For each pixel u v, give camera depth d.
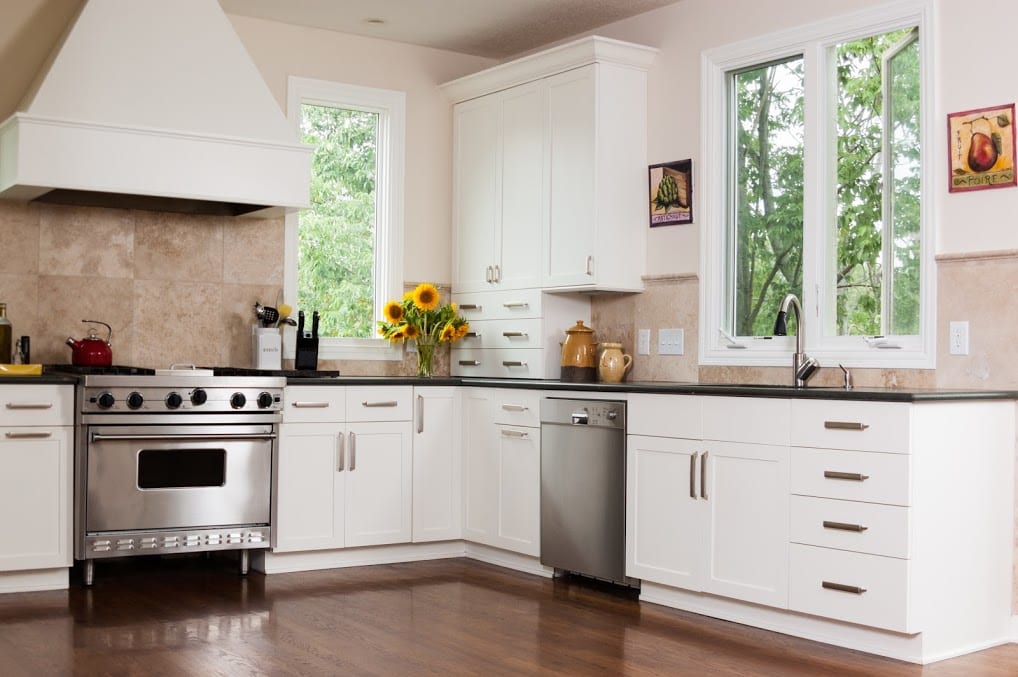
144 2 4.89
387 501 5.26
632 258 5.38
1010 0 4.02
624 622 4.14
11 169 4.60
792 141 4.84
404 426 5.31
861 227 4.55
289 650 3.67
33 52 5.07
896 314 4.41
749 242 5.03
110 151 4.70
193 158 4.89
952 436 3.75
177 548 4.75
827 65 4.69
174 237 5.43
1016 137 3.99
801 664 3.58
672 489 4.35
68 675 3.35
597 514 4.68
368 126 6.09
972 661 3.69
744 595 4.08
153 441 4.70
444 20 5.65
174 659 3.54
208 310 5.51
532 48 6.16
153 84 4.85
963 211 4.15
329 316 5.95
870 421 3.69
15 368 4.63
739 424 4.11
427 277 6.17
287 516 5.01
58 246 5.14
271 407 4.94
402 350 6.07
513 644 3.79
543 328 5.57
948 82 4.20
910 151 4.36
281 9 5.49
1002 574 3.96
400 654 3.64
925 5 4.26
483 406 5.35
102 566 5.19
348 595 4.57
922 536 3.63
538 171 5.59
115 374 4.71
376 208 6.09
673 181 5.27
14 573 4.52
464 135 6.11
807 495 3.88
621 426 4.57
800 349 4.51
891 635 3.69
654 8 5.39
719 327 5.09
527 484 5.06
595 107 5.25
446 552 5.50
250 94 5.08
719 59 5.08
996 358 4.03
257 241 5.65
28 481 4.48
